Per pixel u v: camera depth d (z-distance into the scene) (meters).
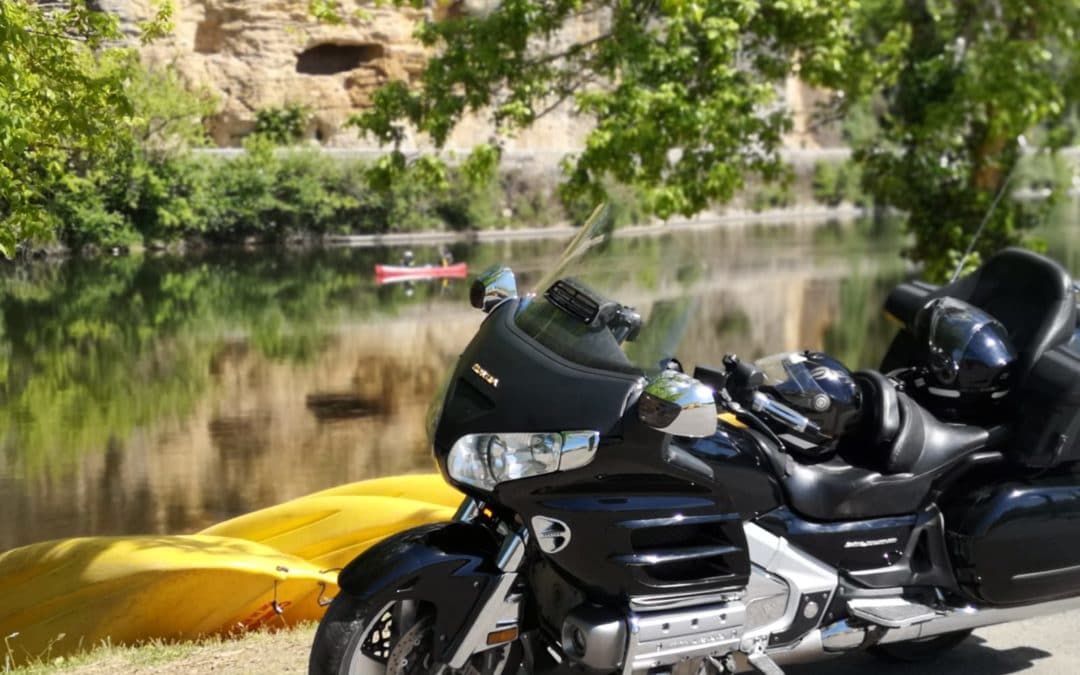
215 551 7.34
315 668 4.03
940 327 5.17
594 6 11.61
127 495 14.14
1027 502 4.88
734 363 4.63
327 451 16.50
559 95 11.98
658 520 4.15
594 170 11.15
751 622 4.46
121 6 22.66
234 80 48.88
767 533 4.48
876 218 64.62
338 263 39.69
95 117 8.34
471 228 51.56
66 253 36.78
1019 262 5.34
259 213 45.50
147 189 39.78
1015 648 5.64
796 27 11.74
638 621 4.11
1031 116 15.07
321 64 51.09
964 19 16.27
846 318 28.02
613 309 4.25
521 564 4.21
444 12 12.84
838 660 5.52
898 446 4.75
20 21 7.57
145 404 19.45
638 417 4.03
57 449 16.42
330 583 7.26
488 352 4.24
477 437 4.07
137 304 29.61
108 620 7.02
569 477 4.04
